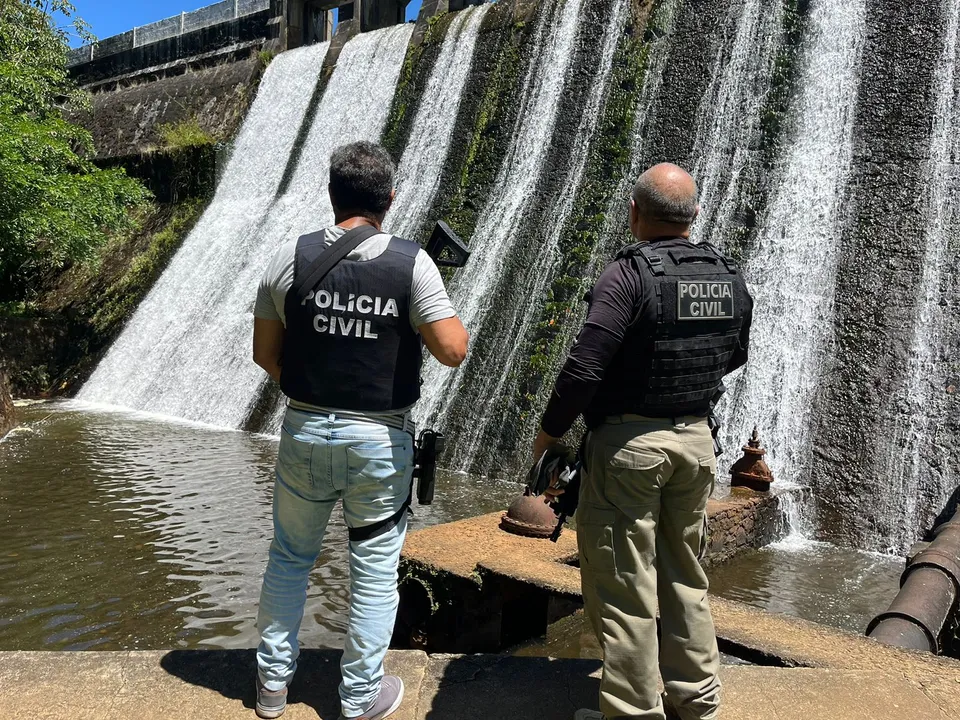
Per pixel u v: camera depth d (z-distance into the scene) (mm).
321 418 2389
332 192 2527
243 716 2566
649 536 2312
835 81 11039
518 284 12211
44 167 15477
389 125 17438
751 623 3658
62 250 16047
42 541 6688
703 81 12555
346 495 2453
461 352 2479
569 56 14508
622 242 11555
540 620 5047
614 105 13406
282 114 20375
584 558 2389
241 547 6609
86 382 16109
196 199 20297
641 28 13680
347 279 2379
